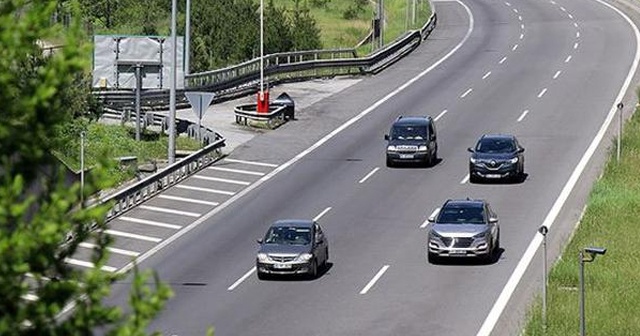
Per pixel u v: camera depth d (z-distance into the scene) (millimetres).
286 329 69438
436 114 139625
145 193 102875
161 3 197375
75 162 105750
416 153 114188
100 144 113062
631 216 93312
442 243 83125
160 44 128875
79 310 22234
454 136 128750
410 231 93688
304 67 162125
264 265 80375
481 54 177250
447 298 75438
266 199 104000
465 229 83562
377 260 85375
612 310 69000
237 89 154375
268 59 161000
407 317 71500
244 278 81312
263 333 68625
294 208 101062
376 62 170000
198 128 122125
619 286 74562
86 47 22547
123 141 116812
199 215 98750
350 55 186250
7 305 21766
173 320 71562
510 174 107625
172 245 90125
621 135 120812
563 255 82562
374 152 121812
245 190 107000
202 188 106938
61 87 22516
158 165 114250
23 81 23656
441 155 120688
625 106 139750
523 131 129625
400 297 75875
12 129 22031
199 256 87125
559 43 181875
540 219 95875
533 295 74938
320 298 76000
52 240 21562
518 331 68000
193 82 146375
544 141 124688
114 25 193375
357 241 90875
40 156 22172
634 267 79000
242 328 69750
